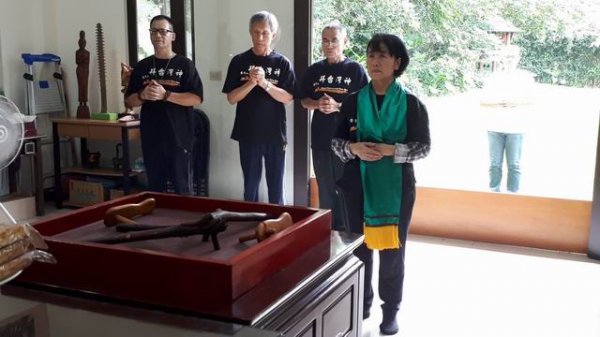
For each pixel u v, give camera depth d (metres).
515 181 4.13
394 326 2.75
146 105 3.88
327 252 1.58
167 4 4.79
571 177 4.04
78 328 1.08
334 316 1.56
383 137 2.52
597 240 3.72
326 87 3.61
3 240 1.12
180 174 3.93
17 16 4.93
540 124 4.06
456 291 3.23
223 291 1.21
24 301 1.21
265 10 4.39
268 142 3.85
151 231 1.48
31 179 5.08
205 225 1.47
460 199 4.09
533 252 3.87
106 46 5.05
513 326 2.82
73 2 5.09
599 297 3.16
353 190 2.64
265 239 1.43
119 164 5.07
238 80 3.84
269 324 1.21
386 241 2.55
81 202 4.96
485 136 4.24
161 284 1.26
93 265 1.31
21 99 4.98
